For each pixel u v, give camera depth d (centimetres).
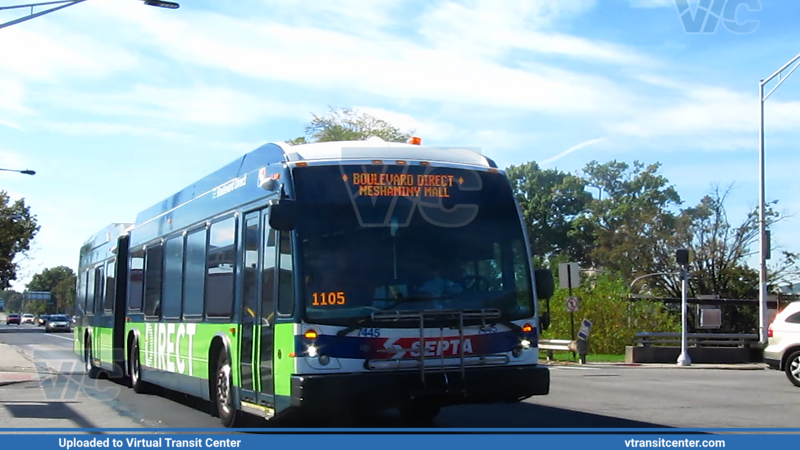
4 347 3975
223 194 1162
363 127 4916
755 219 4772
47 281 16625
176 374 1330
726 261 4809
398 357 877
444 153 988
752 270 4778
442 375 882
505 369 910
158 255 1502
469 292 921
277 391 901
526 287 955
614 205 7075
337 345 863
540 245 7281
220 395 1114
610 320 3416
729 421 1161
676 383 1828
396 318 881
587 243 7056
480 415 1229
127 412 1333
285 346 884
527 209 7344
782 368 1792
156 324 1475
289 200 883
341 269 884
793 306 1814
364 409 858
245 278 1031
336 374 857
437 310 897
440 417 1202
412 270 906
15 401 1519
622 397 1501
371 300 882
